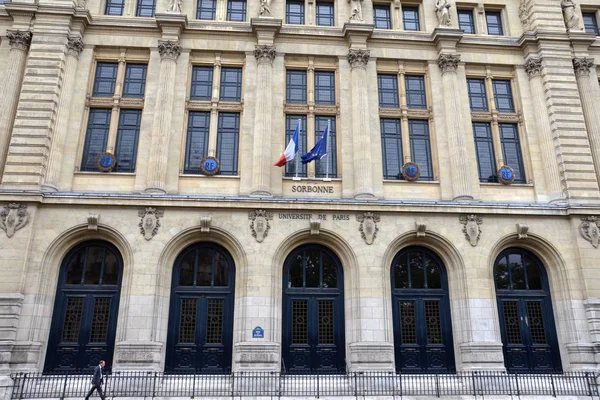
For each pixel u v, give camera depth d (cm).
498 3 2912
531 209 2439
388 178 2558
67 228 2245
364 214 2384
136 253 2241
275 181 2456
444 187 2516
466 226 2409
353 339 2247
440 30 2703
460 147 2548
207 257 2372
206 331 2259
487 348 2234
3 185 2234
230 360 2223
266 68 2597
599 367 2212
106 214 2284
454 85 2662
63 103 2439
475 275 2344
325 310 2338
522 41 2773
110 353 2186
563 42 2778
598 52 2873
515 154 2680
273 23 2636
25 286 2141
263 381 2084
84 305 2245
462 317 2308
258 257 2284
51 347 2173
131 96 2586
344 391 2038
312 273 2392
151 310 2172
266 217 2345
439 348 2325
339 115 2617
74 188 2373
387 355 2189
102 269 2298
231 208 2338
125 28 2627
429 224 2402
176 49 2592
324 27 2728
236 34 2672
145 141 2458
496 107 2753
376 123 2597
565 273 2388
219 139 2556
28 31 2545
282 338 2275
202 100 2606
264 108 2528
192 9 2736
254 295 2234
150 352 2106
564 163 2539
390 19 2870
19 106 2364
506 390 2044
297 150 2477
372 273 2306
